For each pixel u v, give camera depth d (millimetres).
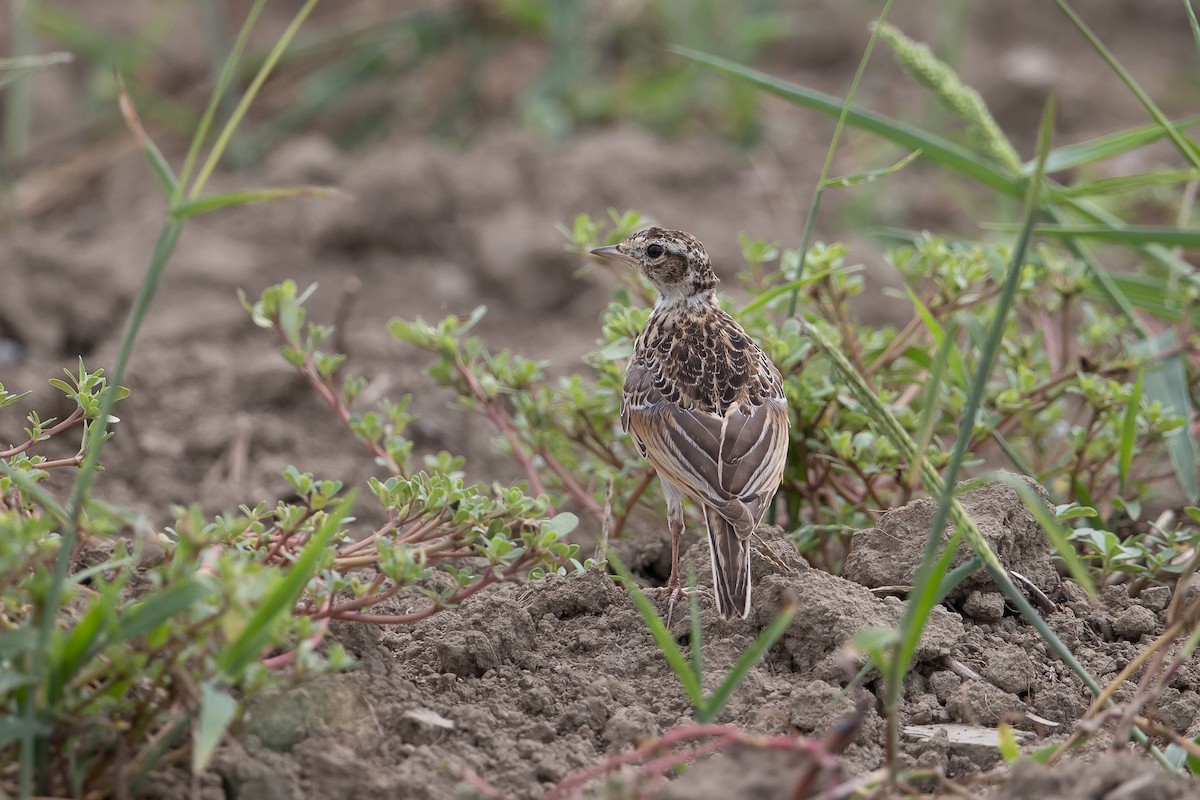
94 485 13031
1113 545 9586
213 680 6625
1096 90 23250
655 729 8156
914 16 25219
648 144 20141
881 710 8617
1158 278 14258
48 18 21688
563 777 7715
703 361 10328
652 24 22531
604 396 11531
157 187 20078
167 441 13820
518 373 11797
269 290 11266
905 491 10492
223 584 6508
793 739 7414
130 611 6770
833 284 11812
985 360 7156
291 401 14703
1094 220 12500
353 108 22188
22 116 20719
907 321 16922
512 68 22859
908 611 7008
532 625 9148
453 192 18781
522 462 11648
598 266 15789
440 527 9070
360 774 7398
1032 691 8844
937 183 20594
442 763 7574
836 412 11375
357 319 16938
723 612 8820
